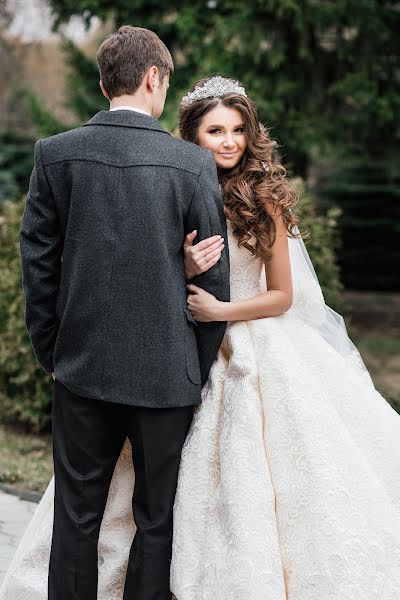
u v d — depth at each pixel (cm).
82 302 263
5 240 686
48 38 1497
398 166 1114
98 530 275
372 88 999
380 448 291
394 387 880
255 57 976
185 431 279
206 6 1012
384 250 1702
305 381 281
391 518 271
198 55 1005
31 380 664
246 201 287
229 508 262
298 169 1107
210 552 262
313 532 260
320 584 256
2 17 1468
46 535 299
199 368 275
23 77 1606
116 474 293
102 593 284
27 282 271
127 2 1048
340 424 278
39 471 571
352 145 1070
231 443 271
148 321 262
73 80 1105
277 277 293
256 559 254
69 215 264
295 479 268
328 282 686
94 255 262
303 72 1030
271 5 943
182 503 272
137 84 274
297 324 302
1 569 390
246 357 282
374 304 1544
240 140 298
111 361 263
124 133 267
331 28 1020
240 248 295
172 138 272
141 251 261
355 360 325
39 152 270
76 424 272
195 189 266
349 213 1645
